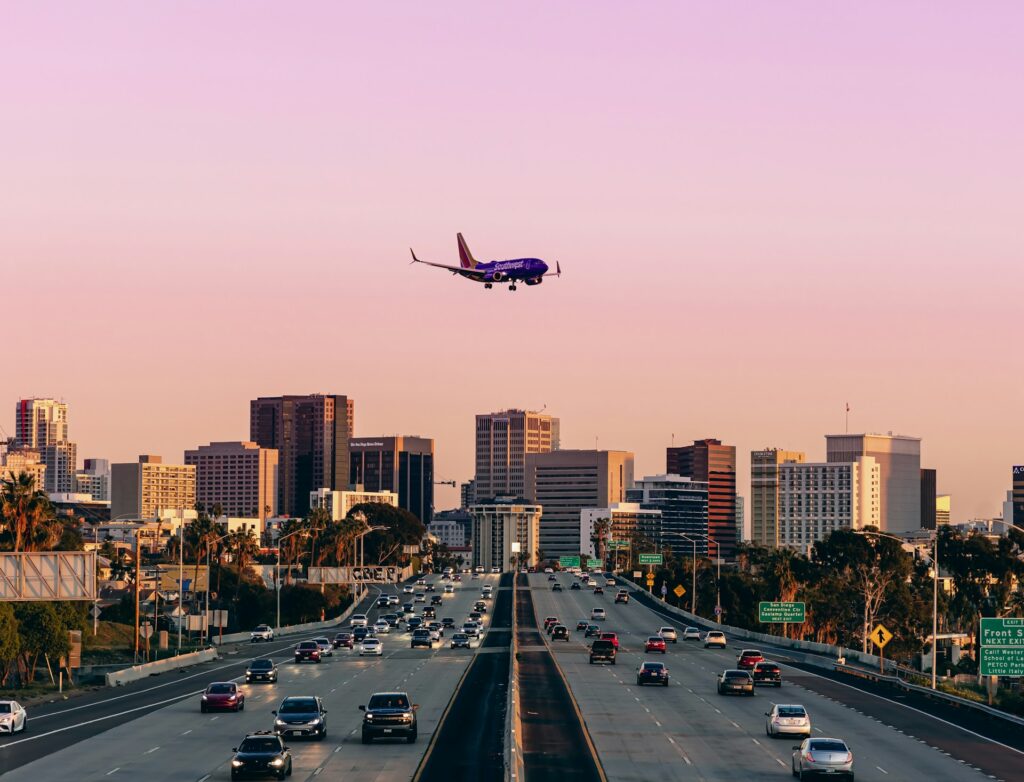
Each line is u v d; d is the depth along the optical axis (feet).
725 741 243.19
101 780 197.77
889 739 249.14
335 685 355.15
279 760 193.47
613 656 438.40
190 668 432.66
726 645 552.00
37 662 454.40
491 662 441.27
